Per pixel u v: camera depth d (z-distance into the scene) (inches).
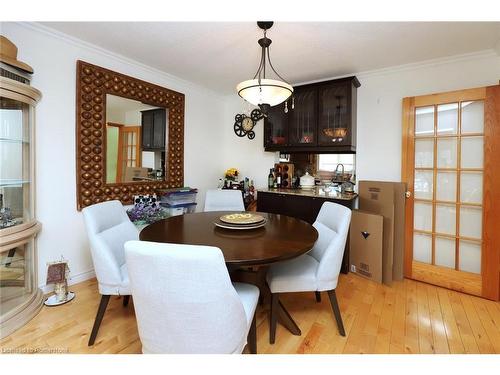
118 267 65.7
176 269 38.0
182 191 126.5
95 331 64.5
